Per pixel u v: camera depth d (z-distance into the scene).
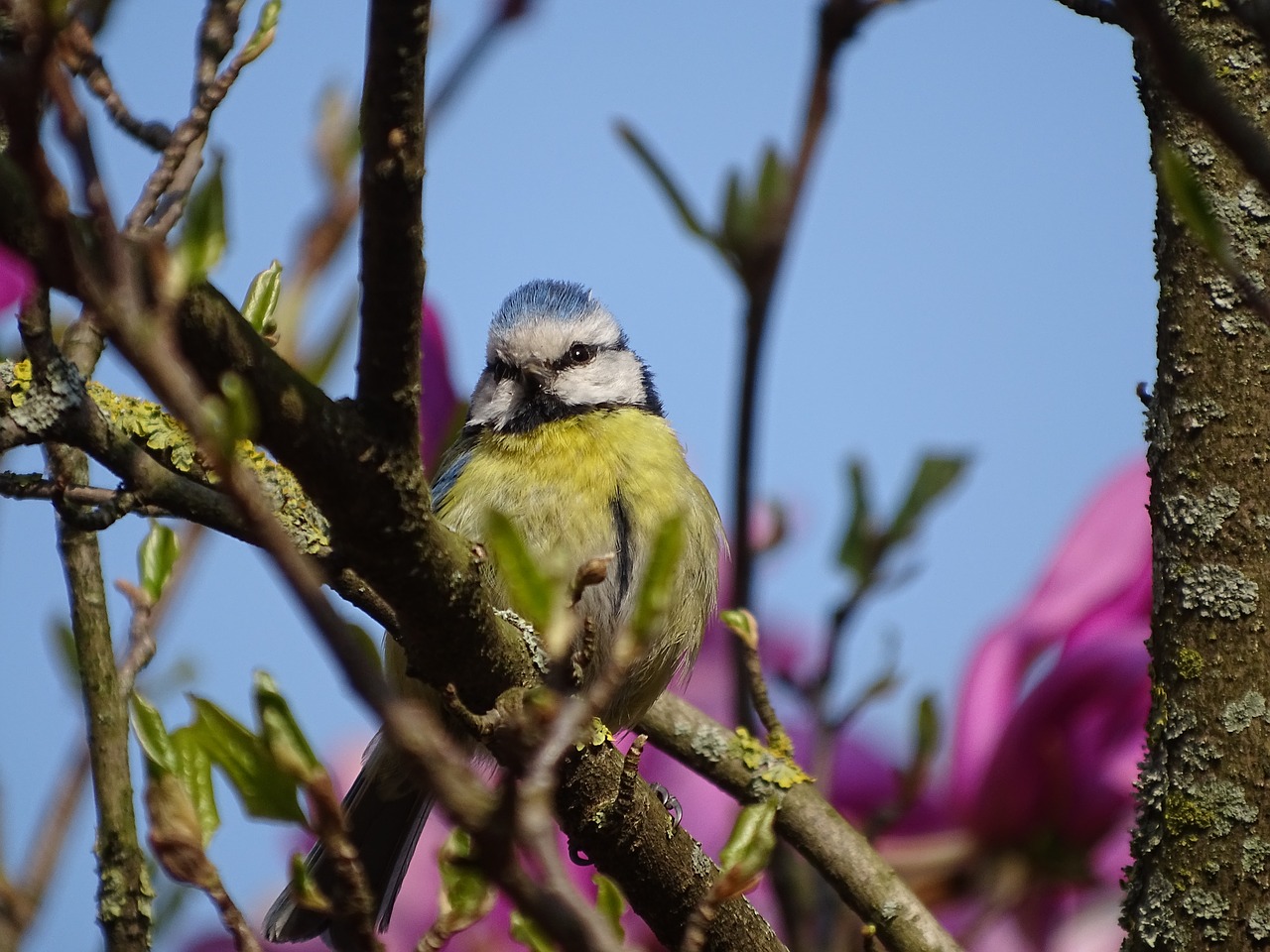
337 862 4.12
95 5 5.23
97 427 5.10
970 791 7.39
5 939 6.66
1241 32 5.59
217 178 3.34
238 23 5.45
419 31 4.21
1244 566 5.41
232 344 4.53
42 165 2.88
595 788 5.75
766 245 6.97
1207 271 5.57
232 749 4.19
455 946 6.57
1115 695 7.36
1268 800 5.25
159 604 7.08
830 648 7.61
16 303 4.39
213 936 7.43
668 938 6.09
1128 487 7.84
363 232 4.54
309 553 5.71
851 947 7.45
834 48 6.94
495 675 5.50
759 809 4.62
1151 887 5.38
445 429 7.79
